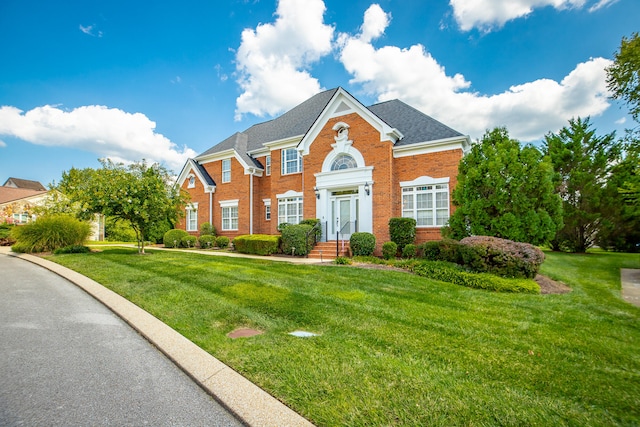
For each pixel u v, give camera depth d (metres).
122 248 18.22
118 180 13.88
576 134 19.55
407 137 15.80
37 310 6.14
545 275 10.32
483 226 11.02
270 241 15.41
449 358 3.93
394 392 3.07
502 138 11.72
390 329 4.93
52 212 20.78
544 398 3.07
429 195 14.78
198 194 23.81
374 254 14.84
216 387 3.21
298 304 6.29
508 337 4.72
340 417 2.67
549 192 10.58
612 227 18.27
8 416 2.72
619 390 3.27
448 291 7.70
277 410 2.80
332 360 3.77
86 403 2.98
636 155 13.20
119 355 4.14
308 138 17.28
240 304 6.25
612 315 6.09
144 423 2.68
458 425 2.60
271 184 19.80
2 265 12.11
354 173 15.58
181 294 6.97
